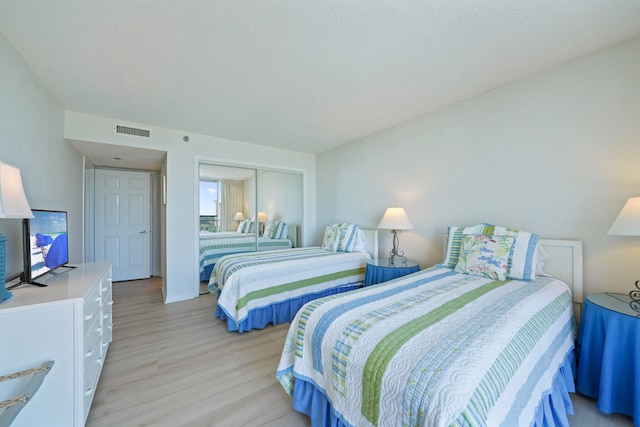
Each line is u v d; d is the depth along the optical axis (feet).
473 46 5.99
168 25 5.20
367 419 3.30
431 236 9.84
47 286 4.94
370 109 9.50
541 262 6.91
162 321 9.37
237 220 13.44
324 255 11.00
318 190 15.69
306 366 4.53
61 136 8.86
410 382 2.93
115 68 6.71
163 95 8.25
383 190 11.71
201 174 12.44
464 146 8.82
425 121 10.00
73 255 10.18
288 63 6.59
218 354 7.20
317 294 10.03
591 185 6.39
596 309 5.16
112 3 4.63
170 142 11.41
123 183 14.79
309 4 4.71
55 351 4.08
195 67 6.73
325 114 9.91
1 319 3.79
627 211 5.07
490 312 4.36
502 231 7.32
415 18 5.08
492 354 3.16
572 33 5.60
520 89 7.53
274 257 10.46
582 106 6.50
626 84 5.92
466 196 8.79
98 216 14.14
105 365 6.62
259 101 8.76
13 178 4.31
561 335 4.96
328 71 6.98
